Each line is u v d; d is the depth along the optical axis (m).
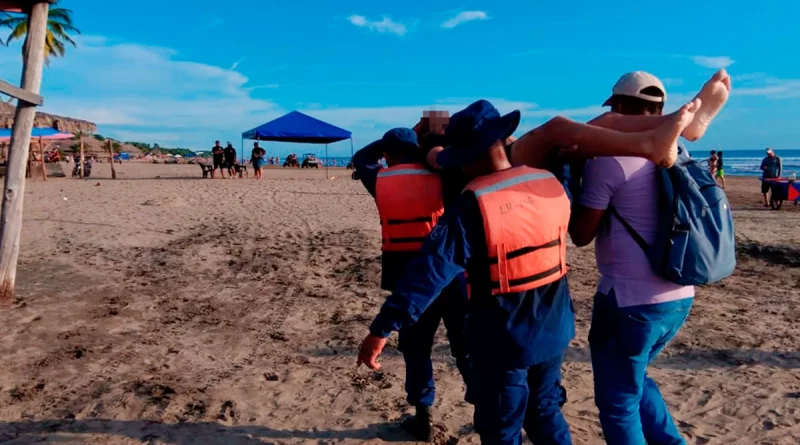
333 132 25.44
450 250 2.34
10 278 6.34
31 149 30.16
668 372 4.60
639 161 2.50
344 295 6.89
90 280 7.33
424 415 3.49
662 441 2.89
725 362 4.79
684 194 2.43
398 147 3.36
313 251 9.22
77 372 4.49
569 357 4.89
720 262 2.42
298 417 3.82
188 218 12.55
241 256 8.84
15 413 3.81
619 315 2.56
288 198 17.25
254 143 27.81
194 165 51.19
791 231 11.67
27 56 6.37
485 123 2.43
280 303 6.52
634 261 2.52
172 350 5.03
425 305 2.33
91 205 14.59
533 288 2.40
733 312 6.21
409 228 3.27
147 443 3.47
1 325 5.54
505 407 2.48
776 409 3.93
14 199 6.32
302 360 4.84
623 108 2.69
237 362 4.79
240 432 3.61
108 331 5.47
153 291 6.90
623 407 2.63
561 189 2.50
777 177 16.94
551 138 2.54
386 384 4.35
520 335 2.38
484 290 2.43
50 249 9.16
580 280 7.62
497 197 2.35
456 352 3.33
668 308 2.52
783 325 5.76
